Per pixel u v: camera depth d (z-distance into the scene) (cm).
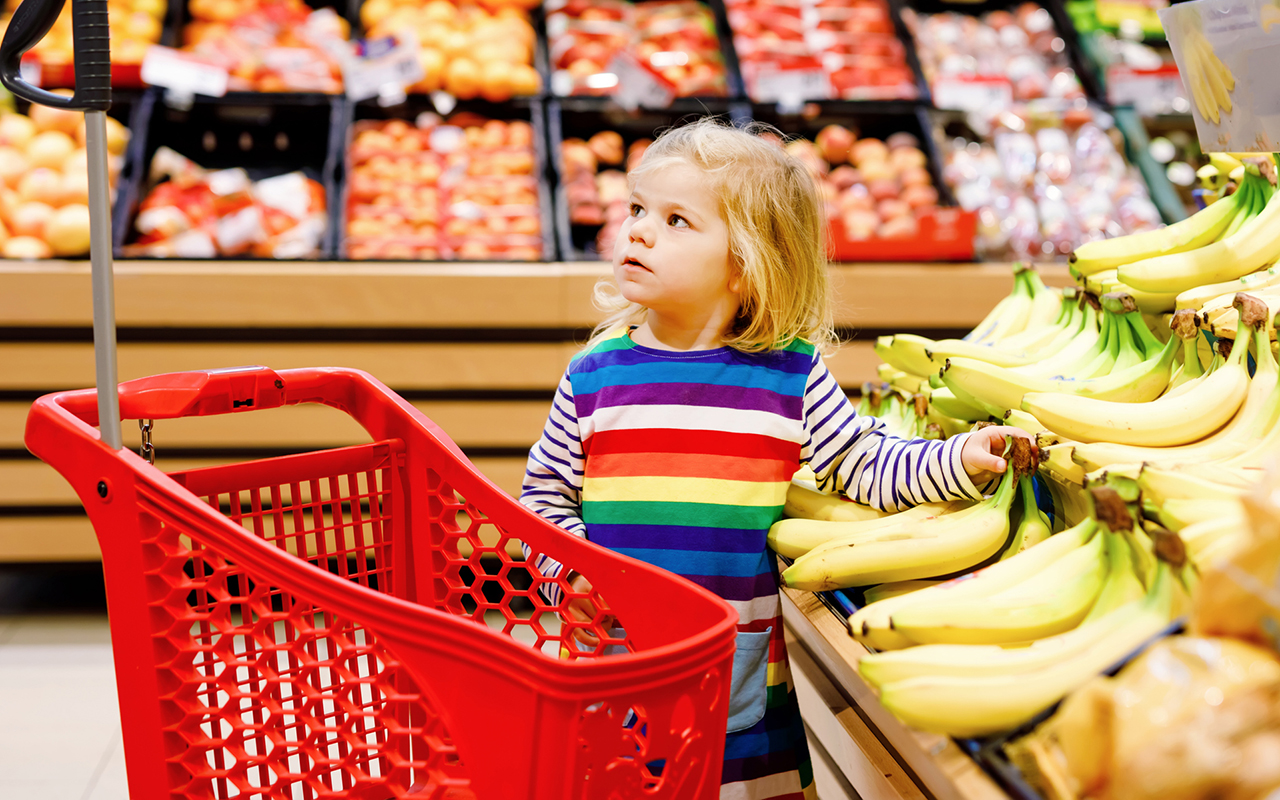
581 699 73
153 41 301
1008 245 287
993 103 319
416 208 279
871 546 102
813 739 132
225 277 243
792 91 314
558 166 290
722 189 109
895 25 345
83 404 102
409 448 119
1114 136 317
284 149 304
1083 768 69
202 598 92
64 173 270
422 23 323
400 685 102
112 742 188
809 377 118
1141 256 134
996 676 78
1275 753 61
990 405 121
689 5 349
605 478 114
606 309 134
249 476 110
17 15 89
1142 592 84
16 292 237
